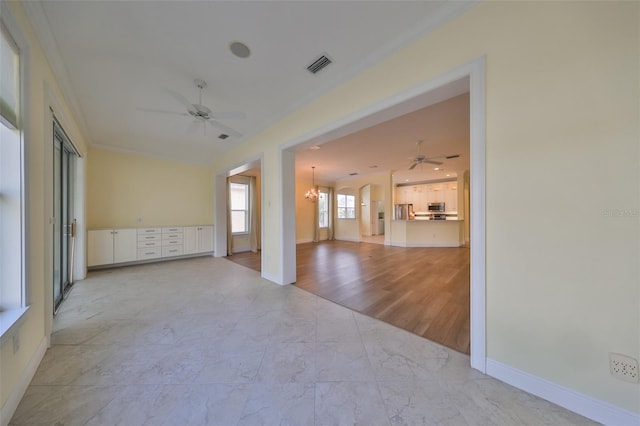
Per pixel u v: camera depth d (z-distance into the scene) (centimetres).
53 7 164
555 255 132
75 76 247
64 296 313
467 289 339
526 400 135
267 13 174
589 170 121
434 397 138
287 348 191
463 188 759
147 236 512
